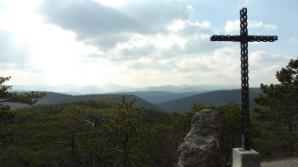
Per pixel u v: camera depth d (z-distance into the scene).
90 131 39.69
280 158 27.70
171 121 40.38
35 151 40.50
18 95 34.34
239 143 30.33
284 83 34.25
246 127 13.38
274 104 34.84
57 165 42.84
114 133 37.66
